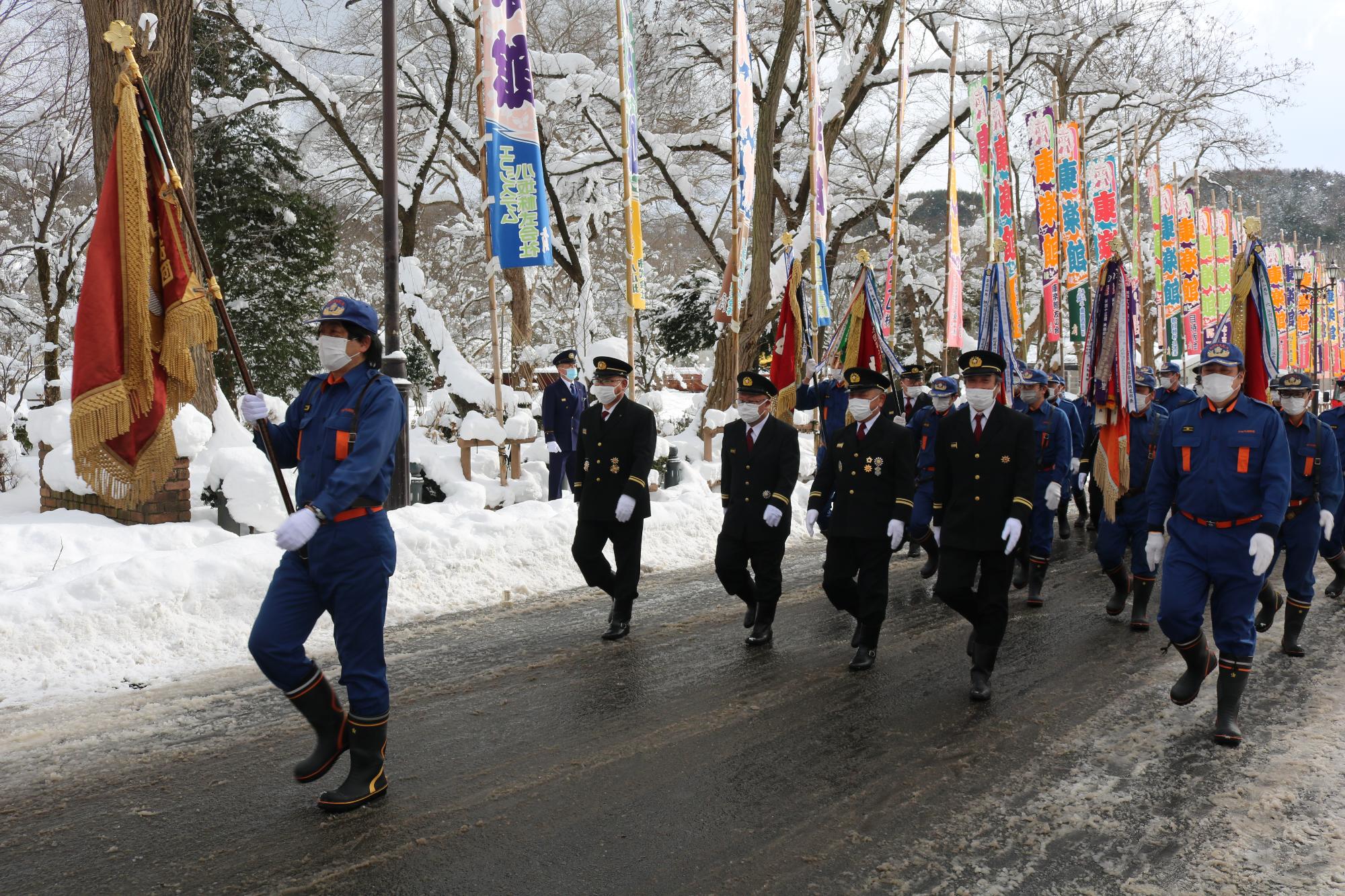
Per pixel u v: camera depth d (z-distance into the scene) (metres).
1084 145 25.41
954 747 4.93
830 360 10.53
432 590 8.03
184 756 4.66
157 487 4.36
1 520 8.99
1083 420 11.77
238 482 9.08
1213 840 3.93
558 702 5.53
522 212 10.59
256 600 6.99
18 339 22.66
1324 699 5.80
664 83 22.09
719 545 6.99
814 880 3.58
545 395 12.37
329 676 5.84
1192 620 5.24
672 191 22.39
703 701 5.59
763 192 17.66
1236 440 5.19
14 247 19.88
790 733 5.09
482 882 3.52
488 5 10.20
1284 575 6.89
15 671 5.75
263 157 22.52
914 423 9.69
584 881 3.54
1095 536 12.06
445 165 22.23
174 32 11.14
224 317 4.26
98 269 4.19
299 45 19.77
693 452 15.33
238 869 3.58
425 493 11.72
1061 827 4.04
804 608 8.04
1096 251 19.25
